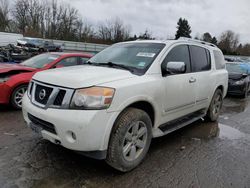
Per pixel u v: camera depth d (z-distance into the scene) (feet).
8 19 200.03
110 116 9.95
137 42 15.11
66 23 211.41
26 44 92.58
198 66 16.22
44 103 10.57
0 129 15.44
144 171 11.34
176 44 14.43
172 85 13.19
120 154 10.46
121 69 12.32
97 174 10.81
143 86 11.33
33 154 12.26
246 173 11.59
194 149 14.12
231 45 260.83
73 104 9.70
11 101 19.45
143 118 11.34
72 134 9.69
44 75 11.39
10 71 19.62
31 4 204.85
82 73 11.07
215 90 18.60
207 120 19.62
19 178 10.16
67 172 10.82
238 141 15.83
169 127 13.89
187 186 10.32
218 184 10.57
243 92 33.06
